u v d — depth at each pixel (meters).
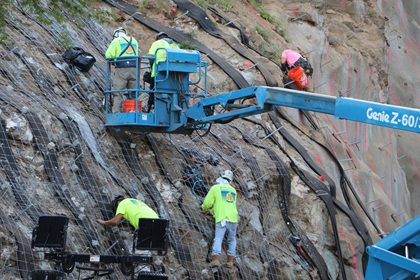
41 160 33.66
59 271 29.06
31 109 34.47
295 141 45.62
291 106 32.56
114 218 32.81
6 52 36.50
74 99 37.34
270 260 39.22
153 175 37.22
